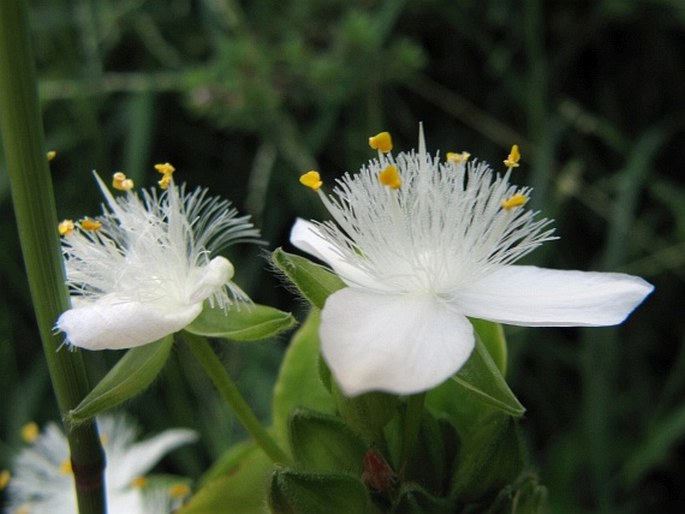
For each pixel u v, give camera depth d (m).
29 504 0.07
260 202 0.13
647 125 0.15
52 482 0.07
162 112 0.15
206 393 0.12
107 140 0.14
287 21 0.14
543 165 0.13
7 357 0.13
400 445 0.05
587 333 0.12
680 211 0.13
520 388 0.13
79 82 0.14
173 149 0.15
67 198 0.14
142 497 0.07
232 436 0.12
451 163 0.05
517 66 0.15
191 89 0.13
